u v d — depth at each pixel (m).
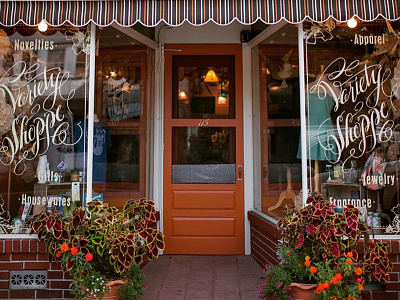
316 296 2.88
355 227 2.96
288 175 3.92
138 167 4.70
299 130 3.71
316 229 2.94
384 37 3.74
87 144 3.72
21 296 3.55
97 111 3.96
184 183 5.02
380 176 3.65
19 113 3.80
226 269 4.39
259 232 4.57
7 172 3.76
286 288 3.02
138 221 3.26
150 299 3.56
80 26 3.47
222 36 5.11
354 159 3.65
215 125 5.07
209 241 4.96
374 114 3.71
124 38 4.41
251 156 5.04
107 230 3.16
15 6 3.40
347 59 3.72
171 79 5.08
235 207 5.00
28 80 3.81
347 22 3.71
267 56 4.54
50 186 3.72
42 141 3.77
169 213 4.98
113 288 3.09
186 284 3.94
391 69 3.73
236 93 5.08
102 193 4.02
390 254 3.43
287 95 3.99
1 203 3.73
